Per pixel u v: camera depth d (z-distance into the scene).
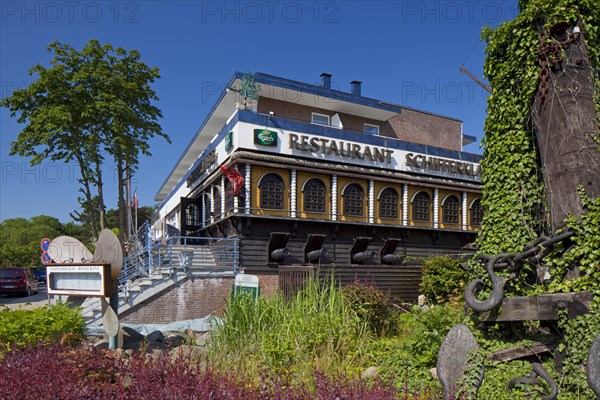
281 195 20.12
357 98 27.34
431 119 34.88
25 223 85.75
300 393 4.82
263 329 8.84
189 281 17.36
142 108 26.50
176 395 4.41
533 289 7.24
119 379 5.27
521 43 7.62
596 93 7.14
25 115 24.30
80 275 10.21
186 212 27.23
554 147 7.13
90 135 24.45
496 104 8.29
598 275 6.38
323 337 8.25
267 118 20.38
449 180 24.72
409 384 6.48
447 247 24.38
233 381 5.09
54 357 5.91
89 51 24.61
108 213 72.88
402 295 16.52
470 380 5.12
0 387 4.77
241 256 18.94
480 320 7.21
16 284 30.84
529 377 5.98
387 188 22.73
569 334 6.29
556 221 7.04
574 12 7.15
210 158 23.47
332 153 21.61
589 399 5.80
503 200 7.98
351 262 21.31
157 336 12.05
